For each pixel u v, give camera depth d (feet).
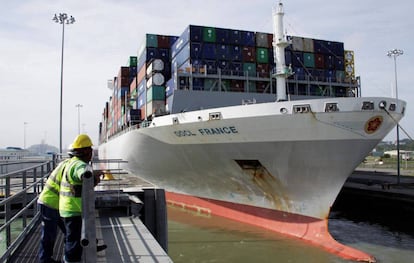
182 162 55.57
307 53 78.33
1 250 28.89
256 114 42.22
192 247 41.73
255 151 44.52
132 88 100.48
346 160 41.42
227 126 44.96
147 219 33.65
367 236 49.03
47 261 16.21
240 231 47.67
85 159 15.69
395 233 50.88
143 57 83.05
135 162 70.33
